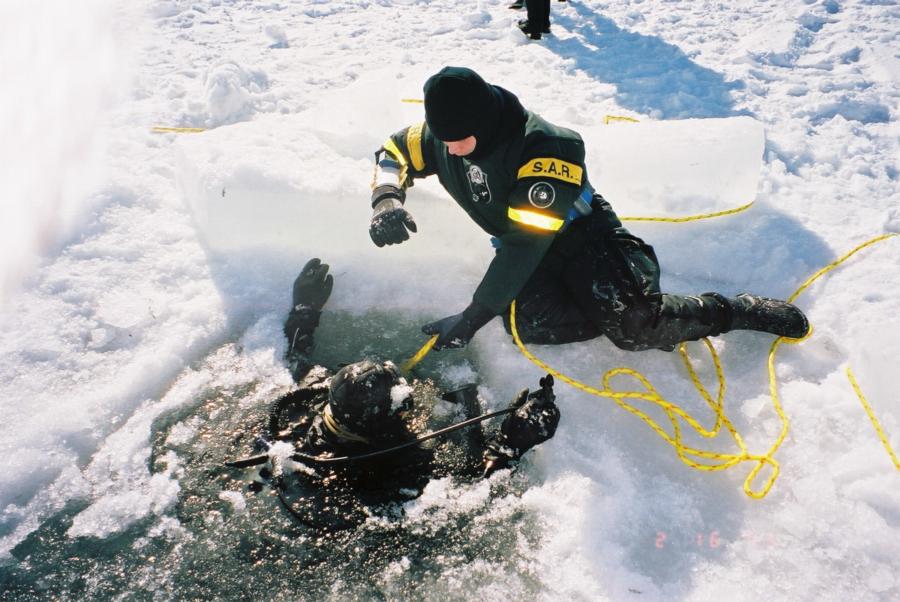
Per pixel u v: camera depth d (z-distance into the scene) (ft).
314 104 14.34
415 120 12.79
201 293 9.75
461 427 7.76
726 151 11.15
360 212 10.03
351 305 9.95
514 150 7.61
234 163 9.82
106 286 9.68
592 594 6.55
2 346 8.67
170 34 17.70
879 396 8.27
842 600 6.45
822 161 12.85
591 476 7.65
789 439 8.04
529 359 8.78
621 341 8.60
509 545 7.02
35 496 7.22
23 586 6.51
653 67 16.40
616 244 8.46
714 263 10.59
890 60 16.33
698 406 8.57
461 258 10.63
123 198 11.23
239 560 6.79
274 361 8.92
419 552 6.93
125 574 6.64
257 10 19.75
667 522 7.20
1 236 10.15
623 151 11.27
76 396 8.15
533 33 18.08
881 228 10.99
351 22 19.11
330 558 6.84
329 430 7.51
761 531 7.10
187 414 8.21
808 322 9.11
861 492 7.27
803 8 19.44
